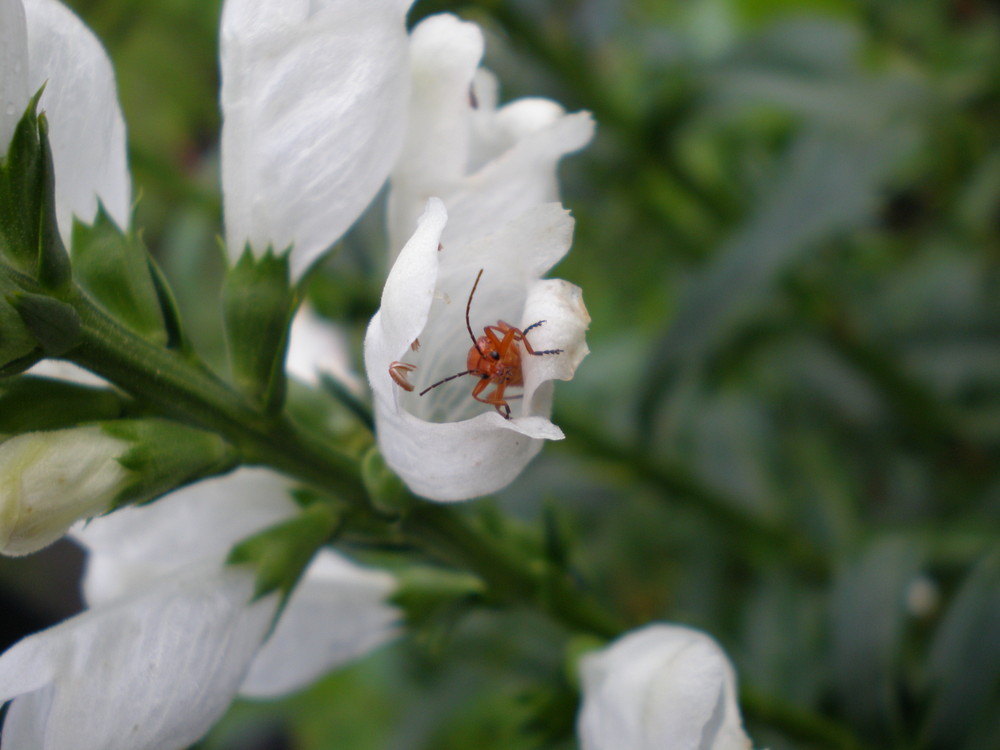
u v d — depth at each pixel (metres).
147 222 0.19
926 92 0.14
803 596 0.15
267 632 0.08
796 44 0.15
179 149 0.20
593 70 0.16
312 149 0.08
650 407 0.13
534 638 0.14
